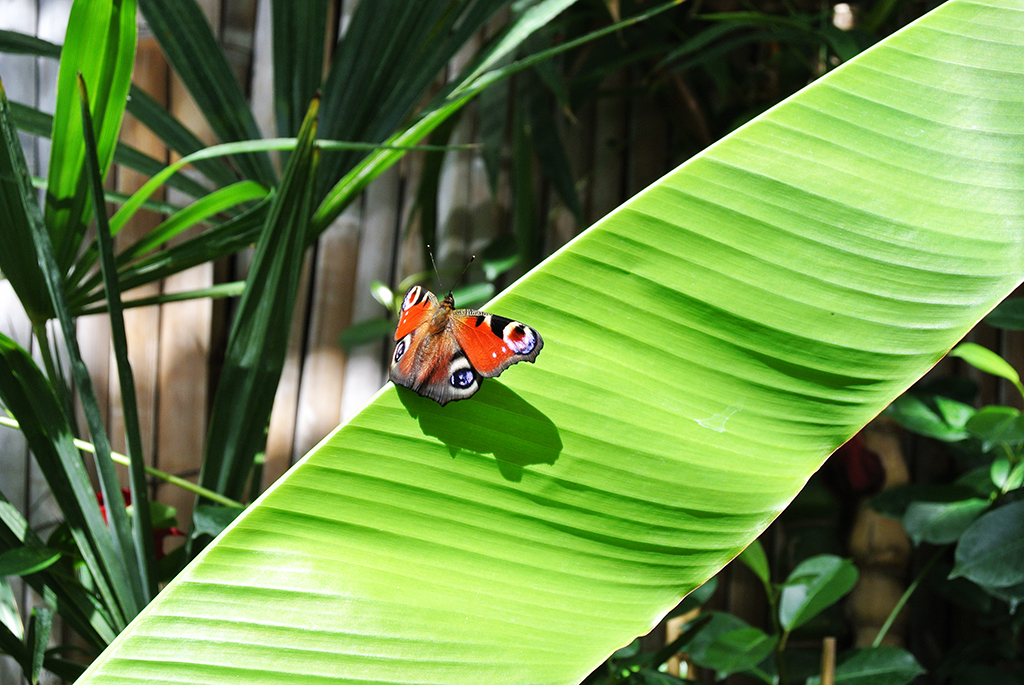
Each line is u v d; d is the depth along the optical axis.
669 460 0.66
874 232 0.67
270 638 0.65
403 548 0.66
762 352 0.67
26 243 0.73
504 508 0.66
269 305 0.76
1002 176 0.67
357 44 0.82
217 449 0.78
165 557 0.80
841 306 0.66
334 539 0.65
